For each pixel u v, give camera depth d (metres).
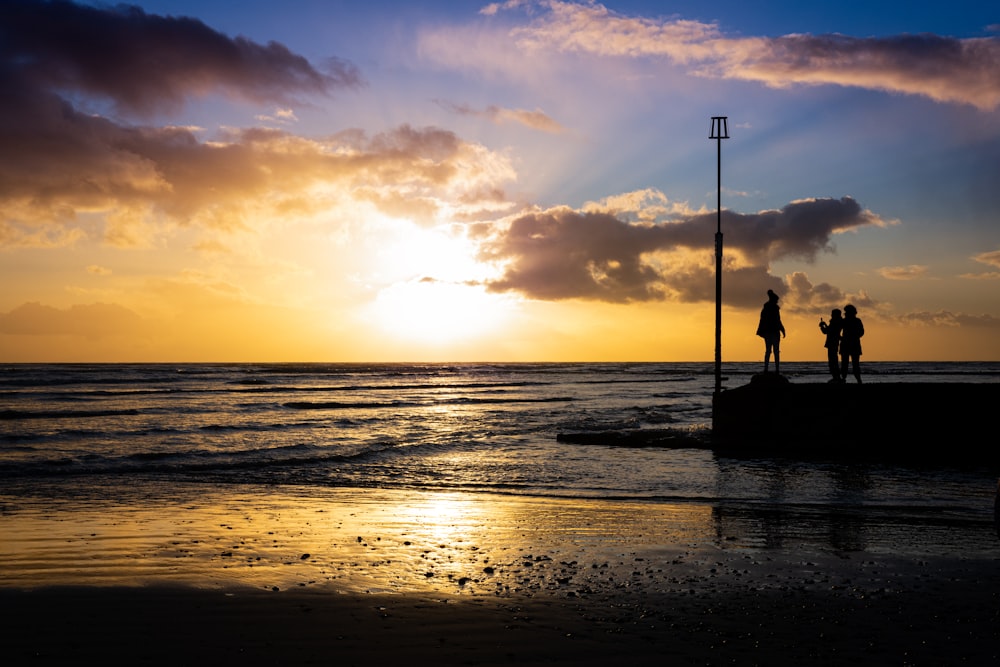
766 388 22.66
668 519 12.20
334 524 11.75
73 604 7.23
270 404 44.59
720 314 23.62
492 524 11.78
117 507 13.21
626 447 23.44
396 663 5.82
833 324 22.69
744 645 6.21
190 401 47.12
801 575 8.51
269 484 16.50
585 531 11.20
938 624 6.74
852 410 21.72
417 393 62.38
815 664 5.81
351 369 149.25
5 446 23.02
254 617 6.91
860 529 11.32
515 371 149.38
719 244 23.61
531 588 7.94
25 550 9.60
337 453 21.78
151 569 8.67
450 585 8.06
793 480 16.78
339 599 7.49
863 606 7.28
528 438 26.14
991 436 20.45
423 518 12.33
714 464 19.56
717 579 8.33
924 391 21.14
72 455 20.97
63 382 73.06
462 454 21.84
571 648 6.15
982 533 11.05
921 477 17.14
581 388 74.19
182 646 6.14
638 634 6.49
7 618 6.76
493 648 6.15
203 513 12.66
